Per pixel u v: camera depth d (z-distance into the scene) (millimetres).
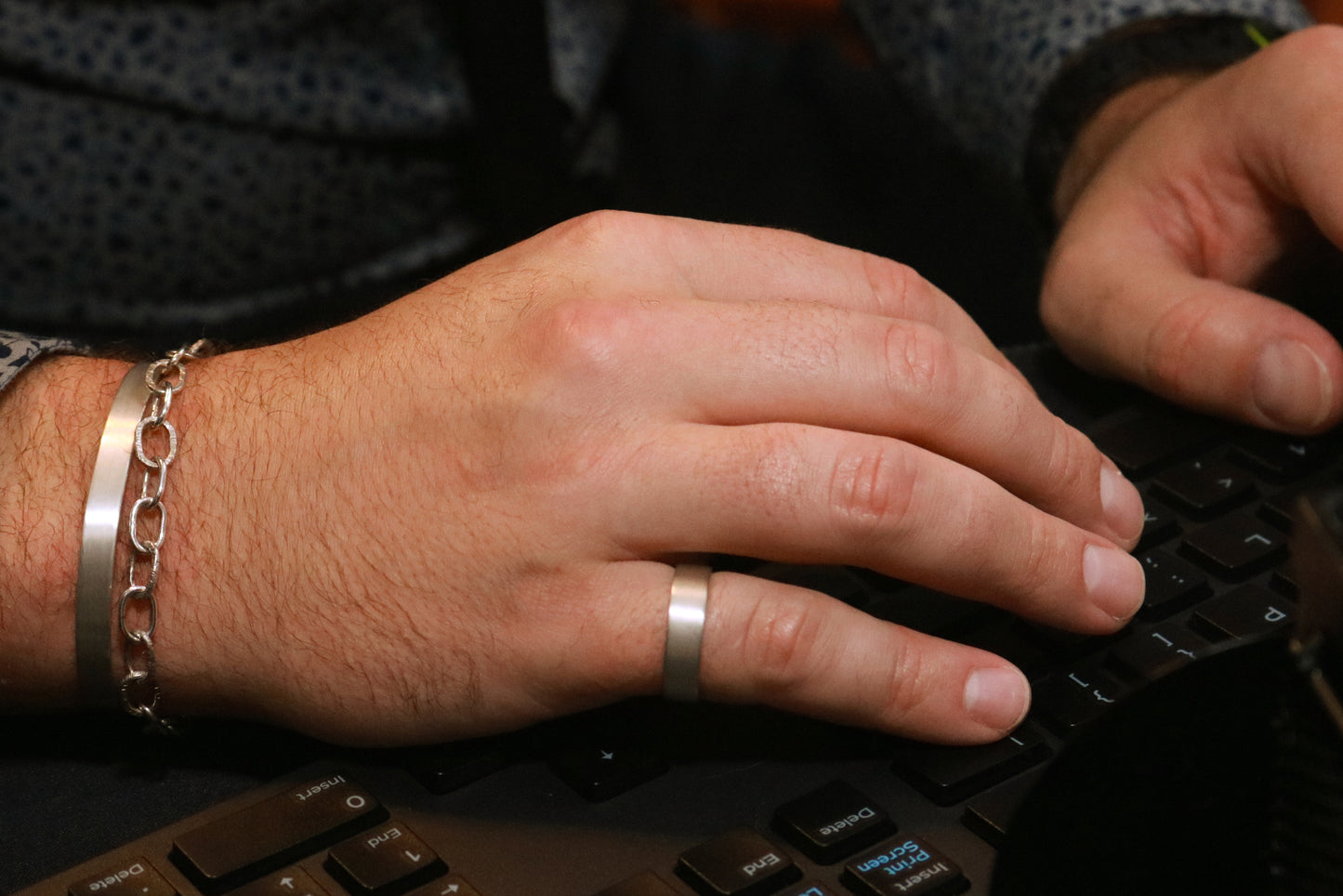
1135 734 626
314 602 669
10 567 679
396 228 1048
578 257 693
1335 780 589
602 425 663
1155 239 762
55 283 1007
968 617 675
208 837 630
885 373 666
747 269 700
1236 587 677
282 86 971
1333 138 720
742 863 624
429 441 673
